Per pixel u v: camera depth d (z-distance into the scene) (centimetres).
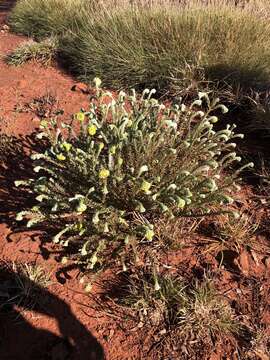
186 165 297
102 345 241
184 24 527
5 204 329
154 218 295
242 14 541
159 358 234
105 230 258
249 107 432
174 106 323
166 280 261
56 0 737
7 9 1009
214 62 476
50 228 303
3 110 454
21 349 241
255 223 306
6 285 270
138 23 546
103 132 325
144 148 287
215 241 292
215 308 249
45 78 543
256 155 370
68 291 266
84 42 557
